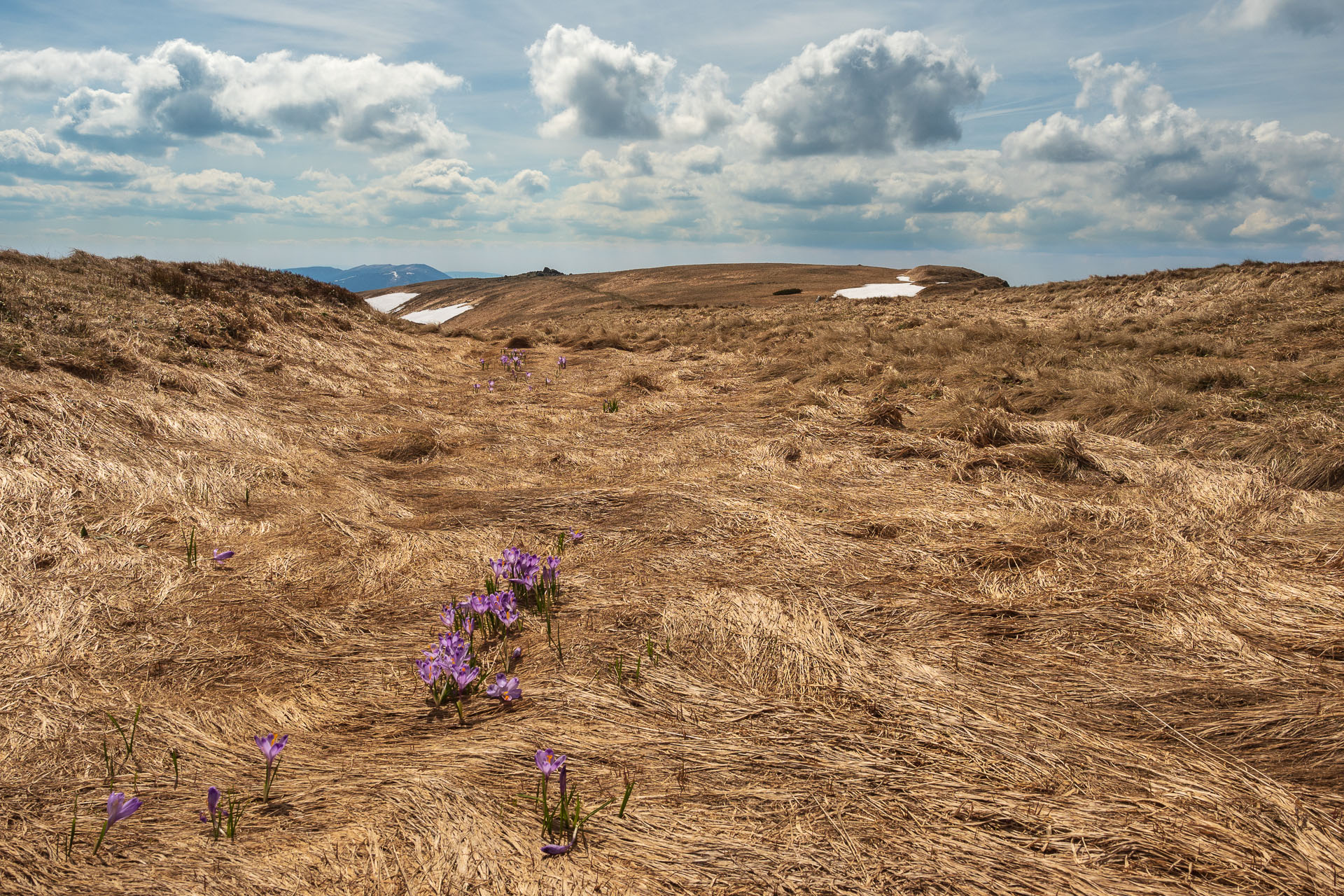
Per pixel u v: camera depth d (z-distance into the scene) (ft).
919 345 41.37
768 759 8.01
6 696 8.82
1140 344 35.60
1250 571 12.21
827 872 6.41
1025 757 7.92
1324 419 19.83
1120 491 17.08
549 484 19.89
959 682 9.43
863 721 8.70
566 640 10.87
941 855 6.59
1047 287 91.20
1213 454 19.58
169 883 6.22
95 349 25.30
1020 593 11.90
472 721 8.89
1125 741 8.20
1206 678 9.31
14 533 13.06
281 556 13.79
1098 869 6.40
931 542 14.12
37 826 6.79
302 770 7.88
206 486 16.97
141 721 8.57
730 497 17.26
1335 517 14.46
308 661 10.31
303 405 27.22
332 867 6.45
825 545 14.07
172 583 12.21
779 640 10.48
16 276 32.45
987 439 21.68
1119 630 10.52
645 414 28.66
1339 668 9.30
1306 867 6.32
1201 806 7.09
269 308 41.45
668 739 8.38
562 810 6.94
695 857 6.61
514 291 371.76
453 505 17.60
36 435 16.88
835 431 23.79
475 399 32.68
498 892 6.22
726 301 269.03
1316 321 35.91
